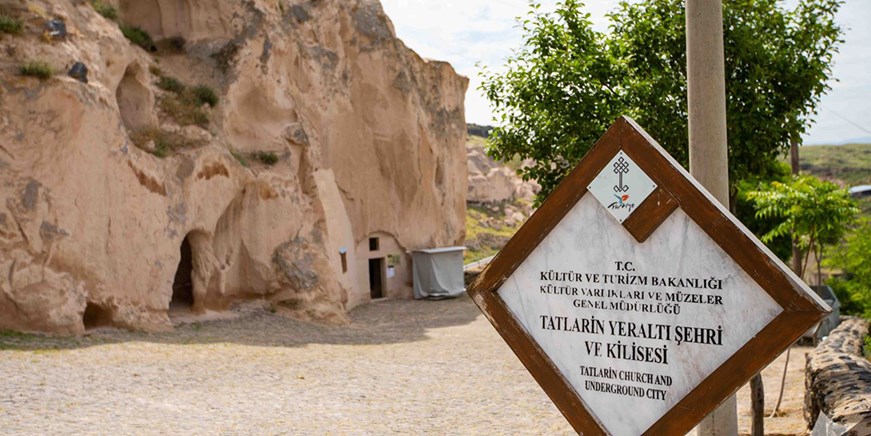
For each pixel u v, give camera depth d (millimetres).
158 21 24312
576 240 4094
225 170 21016
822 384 7207
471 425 10656
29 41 16359
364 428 10227
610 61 9602
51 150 15820
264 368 14594
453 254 34594
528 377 14781
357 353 17594
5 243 14984
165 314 18234
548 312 4172
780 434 10414
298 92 27406
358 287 31469
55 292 15359
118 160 17250
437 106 39656
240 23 24578
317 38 29484
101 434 9070
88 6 19031
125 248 17250
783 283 3529
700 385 3756
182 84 22188
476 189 75688
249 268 22125
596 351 4051
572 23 9984
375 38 33250
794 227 12281
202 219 20078
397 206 34188
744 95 8953
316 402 11867
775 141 9164
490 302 4297
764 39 9203
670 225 3846
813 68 9086
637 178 3885
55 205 15750
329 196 27219
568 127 9695
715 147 5500
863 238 26062
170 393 11742
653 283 3893
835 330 14625
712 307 3744
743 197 27328
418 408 11742
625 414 3971
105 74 18141
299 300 22469
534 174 10438
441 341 20562
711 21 5492
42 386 11133
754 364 3629
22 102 15672
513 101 10180
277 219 22891
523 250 4195
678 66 9609
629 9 9750
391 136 33688
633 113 9188
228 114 22859
